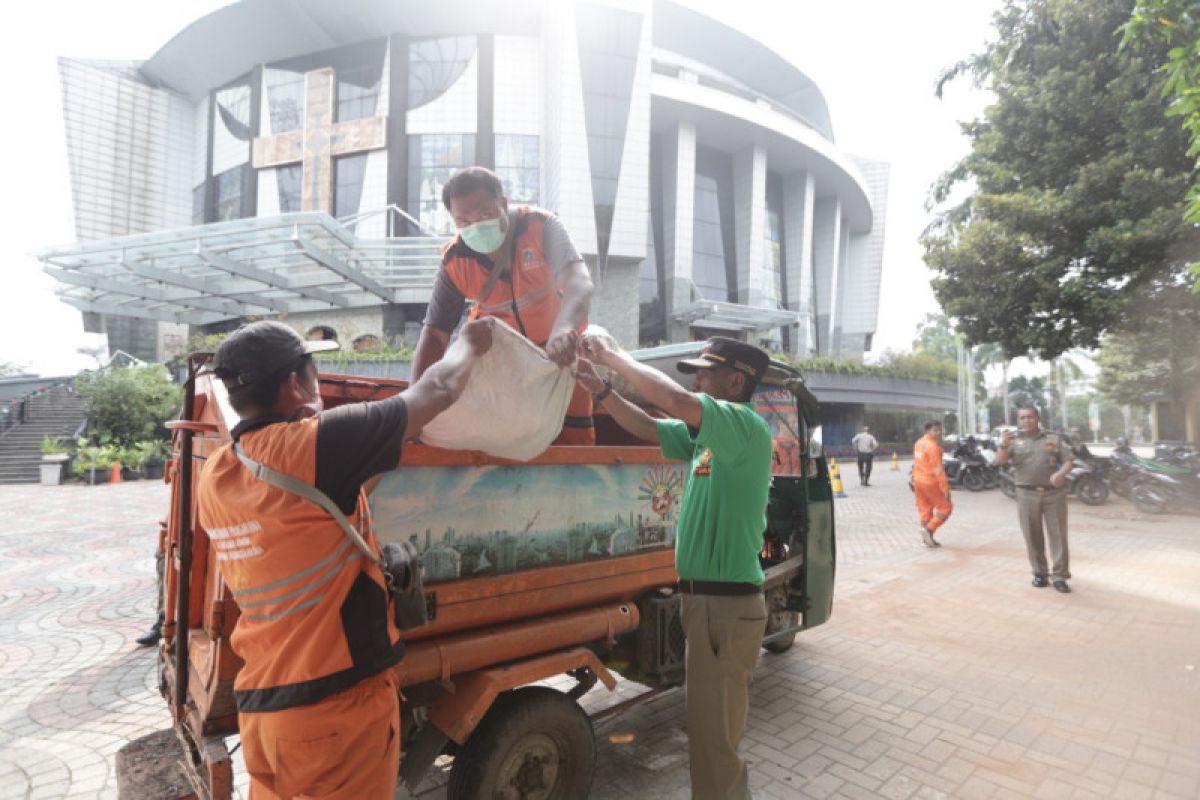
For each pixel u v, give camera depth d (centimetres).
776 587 464
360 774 158
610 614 309
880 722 386
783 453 497
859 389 3569
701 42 4138
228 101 3419
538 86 3038
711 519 250
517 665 265
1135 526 1064
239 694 160
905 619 585
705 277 3731
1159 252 1172
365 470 157
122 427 2114
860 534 1041
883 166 5238
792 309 4206
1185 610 603
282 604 153
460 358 188
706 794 247
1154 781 320
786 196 4288
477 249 266
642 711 403
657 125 3506
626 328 2998
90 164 3219
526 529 279
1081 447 1462
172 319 2725
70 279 2083
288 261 2177
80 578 764
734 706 248
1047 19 1312
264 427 158
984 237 1417
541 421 232
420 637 243
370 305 2684
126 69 3416
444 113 3000
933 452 917
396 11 2908
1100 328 1323
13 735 380
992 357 4338
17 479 1909
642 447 332
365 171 2994
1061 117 1297
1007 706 407
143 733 382
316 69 3147
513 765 256
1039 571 688
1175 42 527
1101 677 451
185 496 244
